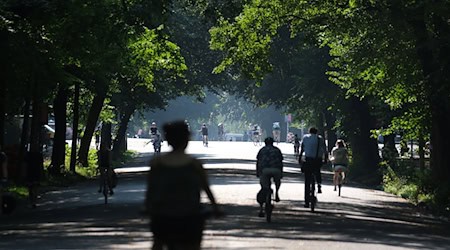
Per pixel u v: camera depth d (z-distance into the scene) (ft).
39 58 179.42
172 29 339.16
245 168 313.12
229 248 90.58
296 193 200.95
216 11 200.64
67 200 183.11
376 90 210.18
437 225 140.87
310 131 149.59
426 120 200.64
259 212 142.72
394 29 171.94
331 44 211.20
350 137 318.86
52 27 184.03
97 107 310.04
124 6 187.21
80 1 176.24
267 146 129.18
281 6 206.49
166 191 53.16
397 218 150.20
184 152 54.44
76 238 102.73
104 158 170.40
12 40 174.40
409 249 93.71
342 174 209.36
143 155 483.51
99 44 189.57
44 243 97.60
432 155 197.57
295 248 91.35
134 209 153.17
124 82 306.14
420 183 199.00
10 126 312.09
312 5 202.80
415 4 164.76
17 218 140.67
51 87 202.08
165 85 387.96
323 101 330.13
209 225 118.62
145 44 231.91
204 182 54.24
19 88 192.54
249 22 211.41
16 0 169.07
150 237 102.99
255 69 218.18
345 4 192.54
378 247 94.68
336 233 110.93
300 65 316.81
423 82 174.40
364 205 177.06
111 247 92.02
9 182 204.74
